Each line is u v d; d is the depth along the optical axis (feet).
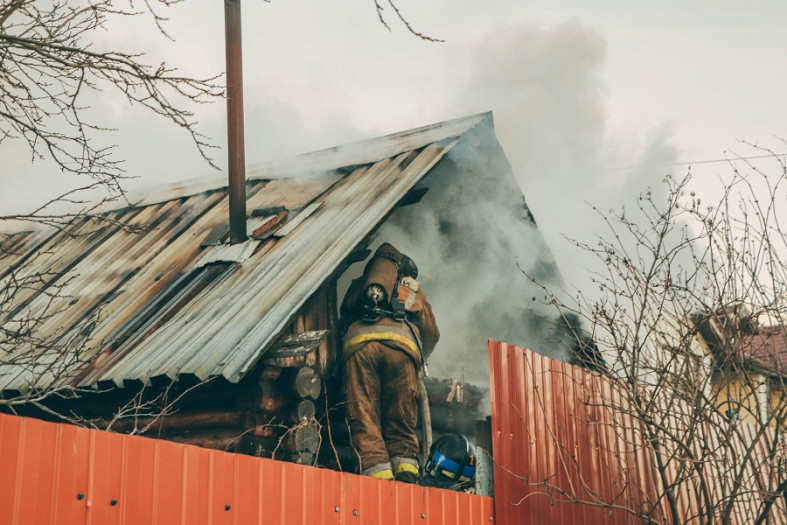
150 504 14.34
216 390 26.76
